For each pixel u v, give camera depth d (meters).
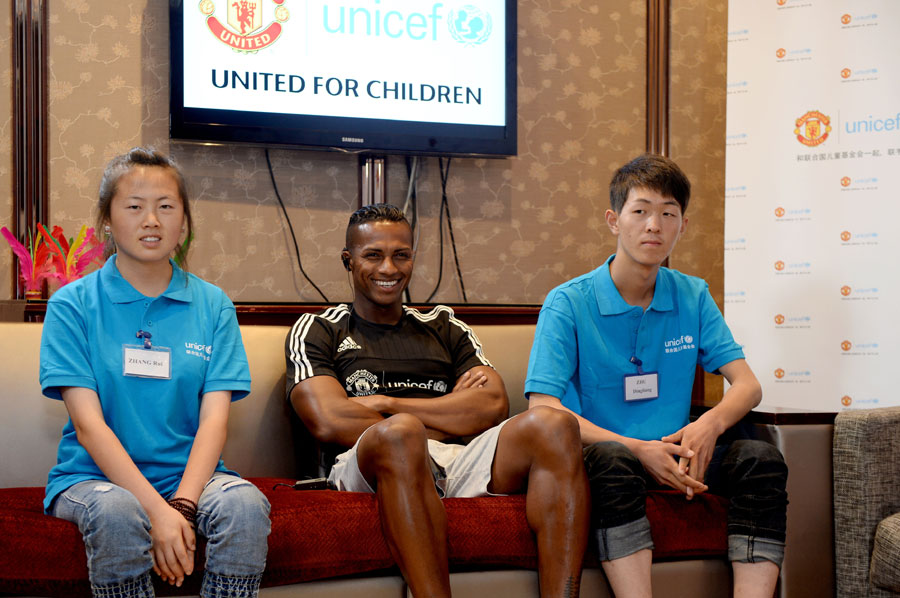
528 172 3.26
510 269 3.23
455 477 1.89
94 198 2.88
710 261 3.42
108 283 1.77
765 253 3.18
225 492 1.56
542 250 3.27
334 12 2.98
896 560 1.73
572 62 3.30
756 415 1.95
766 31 3.18
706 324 2.10
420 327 2.33
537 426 1.70
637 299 2.03
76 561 1.52
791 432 1.88
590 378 1.99
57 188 2.86
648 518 1.77
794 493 1.88
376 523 1.67
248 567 1.52
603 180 3.33
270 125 2.92
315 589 1.65
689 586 1.81
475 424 2.13
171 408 1.73
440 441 2.11
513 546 1.70
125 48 2.90
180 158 2.94
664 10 3.38
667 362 2.03
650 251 1.93
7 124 2.84
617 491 1.70
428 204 3.16
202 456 1.67
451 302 3.17
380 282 2.23
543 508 1.68
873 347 3.08
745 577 1.76
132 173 1.72
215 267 2.97
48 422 2.11
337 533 1.64
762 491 1.77
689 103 3.41
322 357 2.18
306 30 2.96
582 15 3.31
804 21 3.15
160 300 1.79
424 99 3.07
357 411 2.04
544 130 3.28
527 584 1.73
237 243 2.99
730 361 2.05
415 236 3.15
